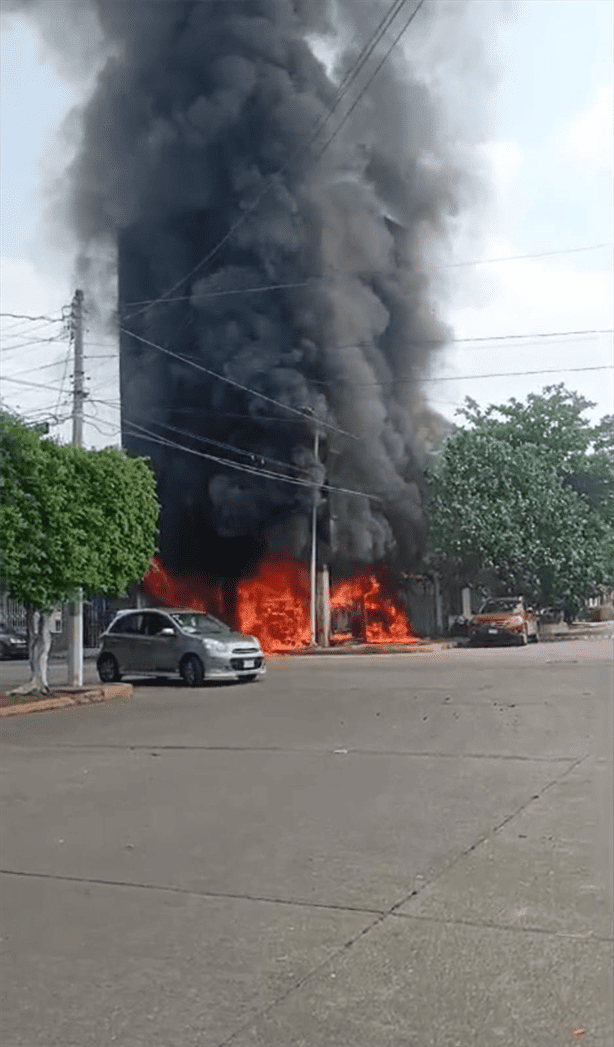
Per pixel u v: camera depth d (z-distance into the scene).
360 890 6.16
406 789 9.27
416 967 4.86
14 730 15.14
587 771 9.92
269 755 11.60
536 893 5.97
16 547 19.02
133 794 9.54
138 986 4.76
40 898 6.23
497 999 4.46
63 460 20.33
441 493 49.31
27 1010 4.52
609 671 23.55
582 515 52.06
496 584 51.06
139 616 24.31
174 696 20.23
